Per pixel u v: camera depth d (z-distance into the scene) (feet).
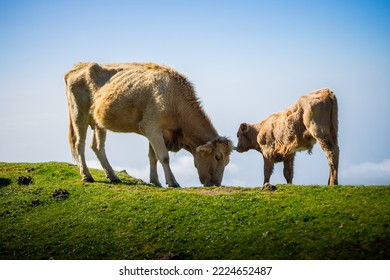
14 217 58.95
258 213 51.88
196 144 64.49
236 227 50.42
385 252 43.98
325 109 62.13
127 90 63.05
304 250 45.88
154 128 62.49
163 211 54.65
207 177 64.23
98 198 60.29
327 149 61.93
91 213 57.11
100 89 64.69
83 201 60.34
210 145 63.16
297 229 48.60
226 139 63.93
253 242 47.96
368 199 52.26
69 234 54.08
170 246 49.39
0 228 56.70
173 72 64.13
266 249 46.85
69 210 58.85
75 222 55.98
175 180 63.41
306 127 63.52
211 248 48.29
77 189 63.77
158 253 48.83
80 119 66.54
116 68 65.62
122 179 70.23
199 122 64.28
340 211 50.21
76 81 66.33
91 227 54.49
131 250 49.90
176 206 55.21
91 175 68.13
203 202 55.21
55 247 52.24
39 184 67.87
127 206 57.00
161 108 62.18
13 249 52.65
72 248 51.65
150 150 67.15
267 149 69.77
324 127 61.98
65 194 62.44
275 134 68.54
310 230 48.14
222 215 52.44
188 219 52.80
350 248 45.06
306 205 52.29
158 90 62.28
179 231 51.21
